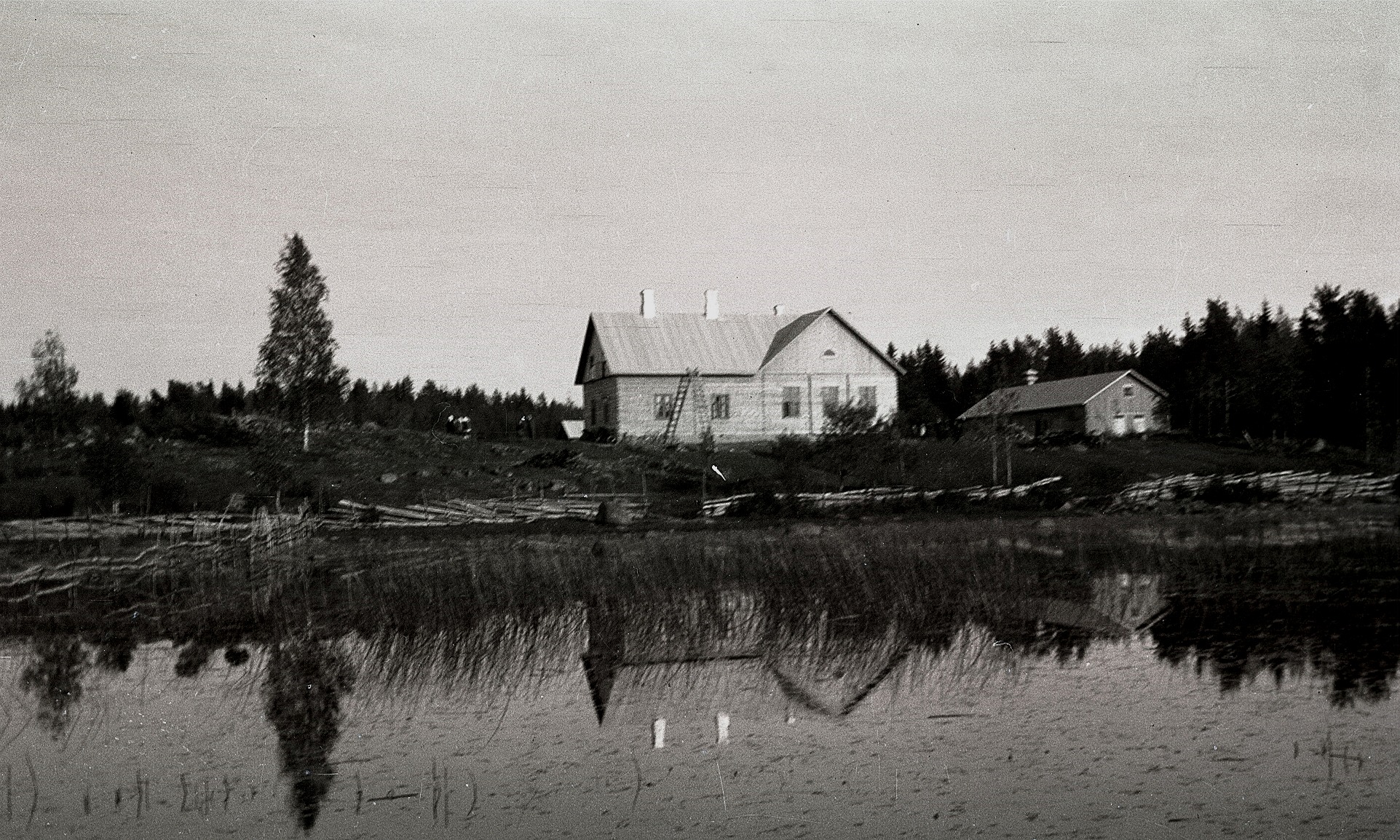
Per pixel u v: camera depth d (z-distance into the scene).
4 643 18.91
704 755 12.58
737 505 37.81
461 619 19.06
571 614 19.44
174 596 22.39
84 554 25.88
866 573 20.94
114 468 35.62
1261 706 13.66
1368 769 11.41
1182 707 13.74
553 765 12.31
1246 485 42.56
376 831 10.48
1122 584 22.52
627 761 12.39
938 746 12.62
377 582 20.98
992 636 18.08
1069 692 14.69
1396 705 13.58
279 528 28.09
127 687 15.91
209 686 15.88
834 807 10.82
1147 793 10.91
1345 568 24.41
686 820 10.61
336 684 15.91
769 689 15.32
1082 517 37.22
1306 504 41.31
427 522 35.09
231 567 25.23
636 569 21.48
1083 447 58.16
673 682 15.80
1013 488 42.19
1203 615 19.20
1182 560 25.84
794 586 20.38
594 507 37.22
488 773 12.07
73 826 10.67
